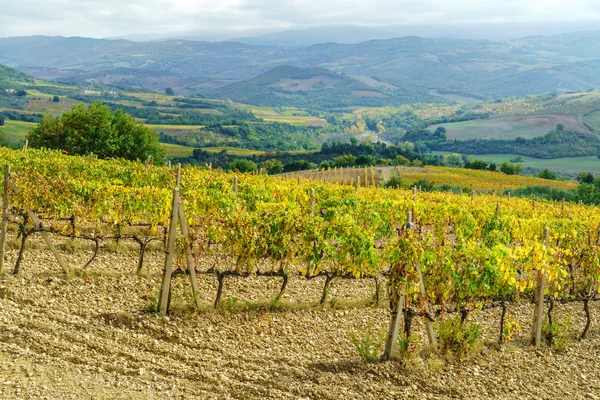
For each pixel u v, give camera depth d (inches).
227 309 345.4
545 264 350.9
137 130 1913.1
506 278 343.9
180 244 328.5
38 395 219.9
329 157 5364.2
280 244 363.9
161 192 449.4
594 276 417.1
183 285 348.2
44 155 814.5
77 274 366.0
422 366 300.7
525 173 6993.1
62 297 324.5
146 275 386.9
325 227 383.9
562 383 310.3
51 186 417.7
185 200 495.5
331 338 332.5
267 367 278.5
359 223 518.0
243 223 353.1
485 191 2623.0
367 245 380.8
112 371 251.3
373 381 279.6
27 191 398.3
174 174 637.9
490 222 611.5
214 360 277.7
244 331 321.1
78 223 500.7
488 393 285.9
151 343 285.9
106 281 362.3
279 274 368.8
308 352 307.1
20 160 647.8
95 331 287.3
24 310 296.7
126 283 364.5
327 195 739.4
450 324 326.6
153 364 264.1
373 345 324.8
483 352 335.0
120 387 238.2
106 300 330.3
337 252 385.1
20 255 349.7
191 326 315.0
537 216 740.0
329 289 386.6
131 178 631.2
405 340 306.0
